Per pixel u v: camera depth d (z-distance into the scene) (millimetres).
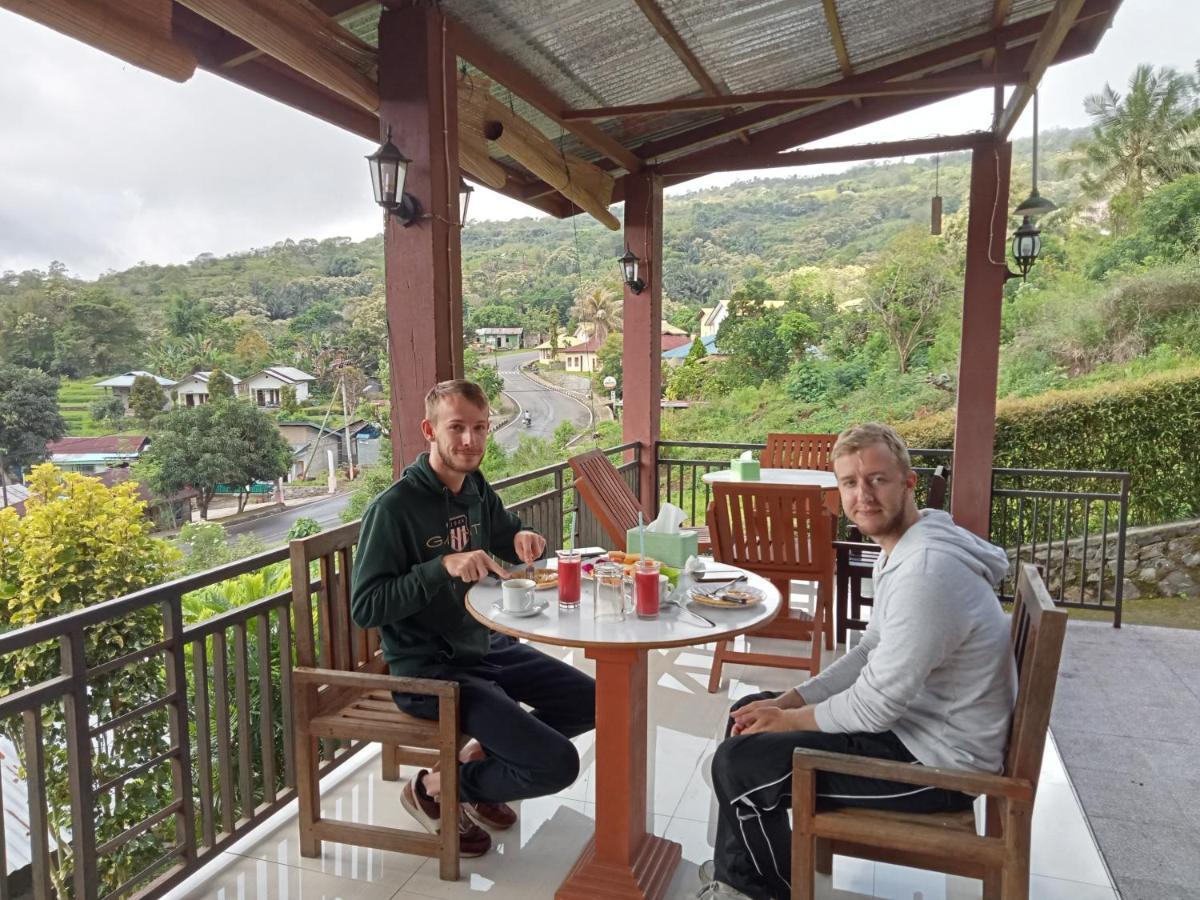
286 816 2480
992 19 4648
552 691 2348
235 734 5195
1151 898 2080
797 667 3354
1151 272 14258
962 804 1683
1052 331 14992
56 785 5871
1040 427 10039
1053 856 2271
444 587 2211
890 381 16891
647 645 1755
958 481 5180
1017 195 17047
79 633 1791
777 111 5336
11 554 6344
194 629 2123
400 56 3072
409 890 2104
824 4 3945
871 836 1640
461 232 3326
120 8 2164
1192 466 9555
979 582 1673
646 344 5969
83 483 6699
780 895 1894
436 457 2293
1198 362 13320
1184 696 3398
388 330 3186
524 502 4051
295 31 2750
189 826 2127
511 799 2156
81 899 1839
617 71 4438
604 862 2055
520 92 4078
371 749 2941
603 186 5453
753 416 17609
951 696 1672
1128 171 15555
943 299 16703
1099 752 2908
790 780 1787
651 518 6090
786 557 3391
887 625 1677
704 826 2402
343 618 2434
